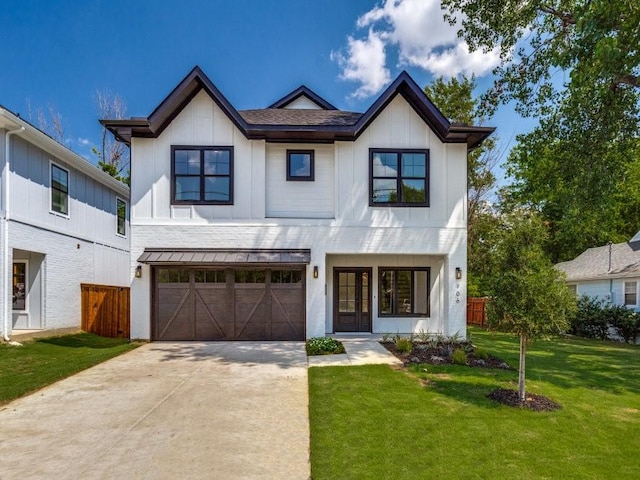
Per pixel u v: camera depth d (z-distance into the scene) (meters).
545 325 6.41
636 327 15.99
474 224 24.91
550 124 13.63
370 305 13.78
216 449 4.92
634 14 8.88
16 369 9.02
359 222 12.62
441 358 9.62
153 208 12.26
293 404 6.51
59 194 14.64
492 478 4.29
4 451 4.87
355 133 12.38
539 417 6.00
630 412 6.37
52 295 14.03
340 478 4.25
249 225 12.39
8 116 11.42
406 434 5.32
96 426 5.61
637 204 25.12
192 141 12.41
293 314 12.39
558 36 13.19
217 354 10.22
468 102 24.94
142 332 11.96
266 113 14.34
